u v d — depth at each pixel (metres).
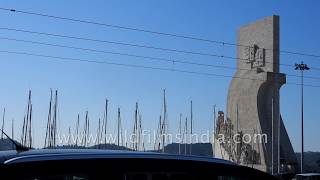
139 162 5.14
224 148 96.88
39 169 4.69
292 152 98.44
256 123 96.44
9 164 4.64
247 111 99.12
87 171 4.87
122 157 5.11
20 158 4.77
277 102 95.00
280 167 81.31
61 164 4.80
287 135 99.12
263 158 93.19
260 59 97.88
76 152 5.15
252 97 98.12
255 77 97.94
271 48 96.69
